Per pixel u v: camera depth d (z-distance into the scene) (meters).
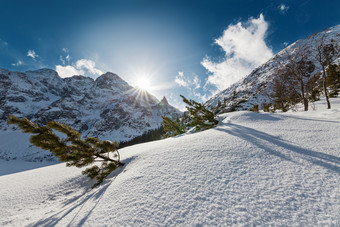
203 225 1.39
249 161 2.40
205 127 6.87
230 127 4.91
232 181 1.96
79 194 3.18
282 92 14.17
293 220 1.30
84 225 1.69
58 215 2.14
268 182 1.84
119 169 3.75
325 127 3.62
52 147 3.18
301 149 2.58
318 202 1.44
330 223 1.22
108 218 1.72
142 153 3.86
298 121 4.64
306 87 11.62
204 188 1.90
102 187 2.96
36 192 3.37
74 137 3.63
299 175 1.89
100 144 3.86
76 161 3.54
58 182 3.72
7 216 2.55
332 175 1.79
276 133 3.61
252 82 117.12
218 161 2.53
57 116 148.38
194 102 7.34
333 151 2.35
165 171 2.52
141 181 2.38
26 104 160.88
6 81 171.38
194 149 3.20
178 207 1.67
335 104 9.67
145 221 1.56
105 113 173.25
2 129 117.94
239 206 1.54
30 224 2.08
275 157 2.43
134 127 159.88
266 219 1.35
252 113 6.54
